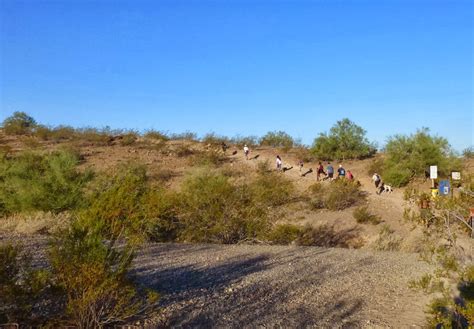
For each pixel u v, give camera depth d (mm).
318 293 10047
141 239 9695
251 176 43156
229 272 11375
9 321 6484
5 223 18047
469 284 8062
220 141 56719
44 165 24312
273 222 22641
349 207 32219
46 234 15695
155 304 7918
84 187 22891
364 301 9680
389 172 40406
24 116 56031
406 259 14773
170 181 39125
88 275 6594
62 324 6648
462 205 10367
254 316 8156
